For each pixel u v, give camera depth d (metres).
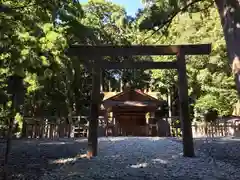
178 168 5.44
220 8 2.70
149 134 13.98
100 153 7.19
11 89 3.44
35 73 3.24
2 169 5.17
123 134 14.04
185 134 6.81
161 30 5.87
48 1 3.09
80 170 5.28
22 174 4.89
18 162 5.87
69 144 8.59
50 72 3.18
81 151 7.44
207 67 13.76
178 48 7.01
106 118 13.85
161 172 5.12
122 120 16.61
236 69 2.44
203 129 13.29
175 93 20.64
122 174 4.96
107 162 6.03
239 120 13.34
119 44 7.35
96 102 6.98
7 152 4.66
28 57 2.87
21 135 10.62
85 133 12.73
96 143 6.84
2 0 3.11
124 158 6.49
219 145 8.34
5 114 4.26
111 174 4.97
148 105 15.13
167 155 6.90
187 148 6.74
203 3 5.55
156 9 4.47
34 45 2.95
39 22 3.21
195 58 14.05
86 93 17.20
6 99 3.46
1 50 2.85
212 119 15.25
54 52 3.09
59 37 3.06
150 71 19.38
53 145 8.30
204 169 5.36
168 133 13.41
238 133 12.75
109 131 13.48
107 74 20.59
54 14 3.03
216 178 4.70
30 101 10.73
